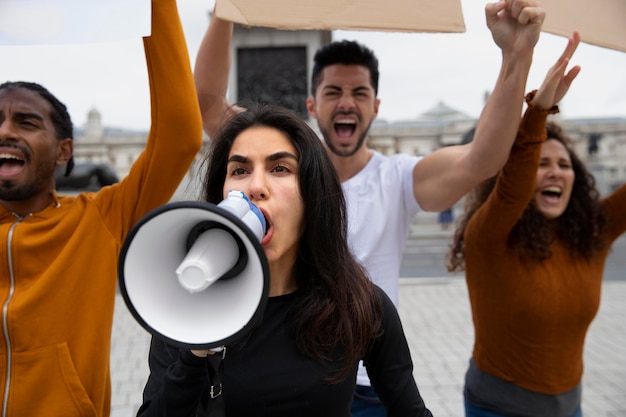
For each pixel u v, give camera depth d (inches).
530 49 83.6
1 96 82.0
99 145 1211.2
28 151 81.6
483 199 116.7
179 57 77.6
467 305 361.1
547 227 104.7
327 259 65.5
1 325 74.7
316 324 61.8
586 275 106.0
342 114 113.9
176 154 81.1
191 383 54.7
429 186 105.0
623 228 116.6
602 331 298.4
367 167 113.0
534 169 94.8
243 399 60.2
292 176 62.9
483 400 105.3
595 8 88.5
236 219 42.7
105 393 82.1
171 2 76.5
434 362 248.5
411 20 79.0
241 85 523.2
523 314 99.9
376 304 68.6
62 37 67.1
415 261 608.4
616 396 209.0
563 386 102.3
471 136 145.0
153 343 66.7
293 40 523.2
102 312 79.8
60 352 76.1
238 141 64.1
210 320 47.5
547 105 91.6
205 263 44.9
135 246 46.1
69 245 79.8
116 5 67.2
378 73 119.5
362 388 101.9
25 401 74.5
